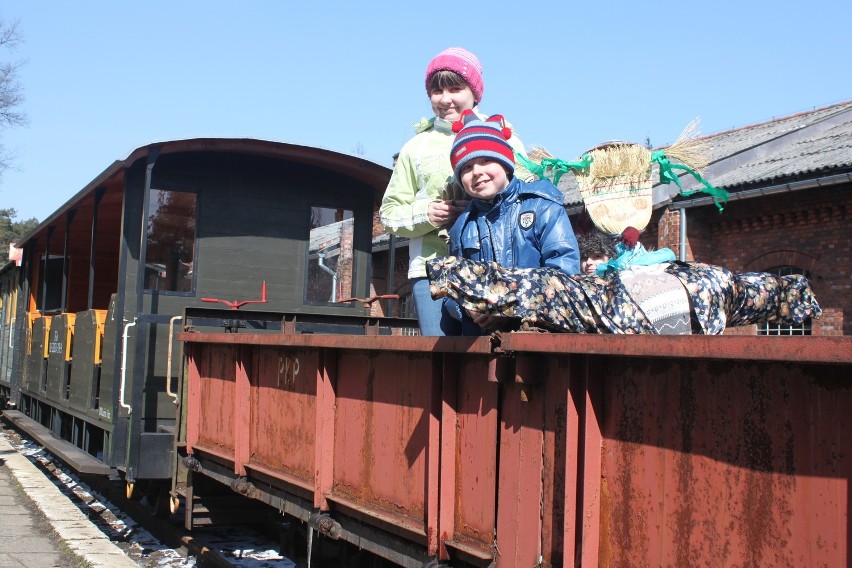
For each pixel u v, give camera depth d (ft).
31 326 43.91
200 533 26.45
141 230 26.37
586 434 8.58
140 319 24.73
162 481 26.43
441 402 11.00
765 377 7.13
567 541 8.58
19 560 22.84
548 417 9.19
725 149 51.93
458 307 11.56
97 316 29.58
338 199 30.91
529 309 9.60
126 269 26.58
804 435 6.79
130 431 24.14
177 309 27.53
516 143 14.25
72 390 32.58
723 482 7.43
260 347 17.43
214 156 28.63
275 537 25.66
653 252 10.93
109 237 38.58
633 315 9.80
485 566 10.12
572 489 8.61
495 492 10.08
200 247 28.19
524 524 9.46
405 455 11.94
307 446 15.06
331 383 14.12
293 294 29.81
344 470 13.73
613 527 8.55
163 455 24.06
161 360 26.66
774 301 10.80
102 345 29.17
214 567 22.03
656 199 45.93
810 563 6.69
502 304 9.68
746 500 7.22
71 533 26.08
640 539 8.23
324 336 13.70
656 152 12.96
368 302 25.25
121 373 25.96
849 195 40.22
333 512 14.05
